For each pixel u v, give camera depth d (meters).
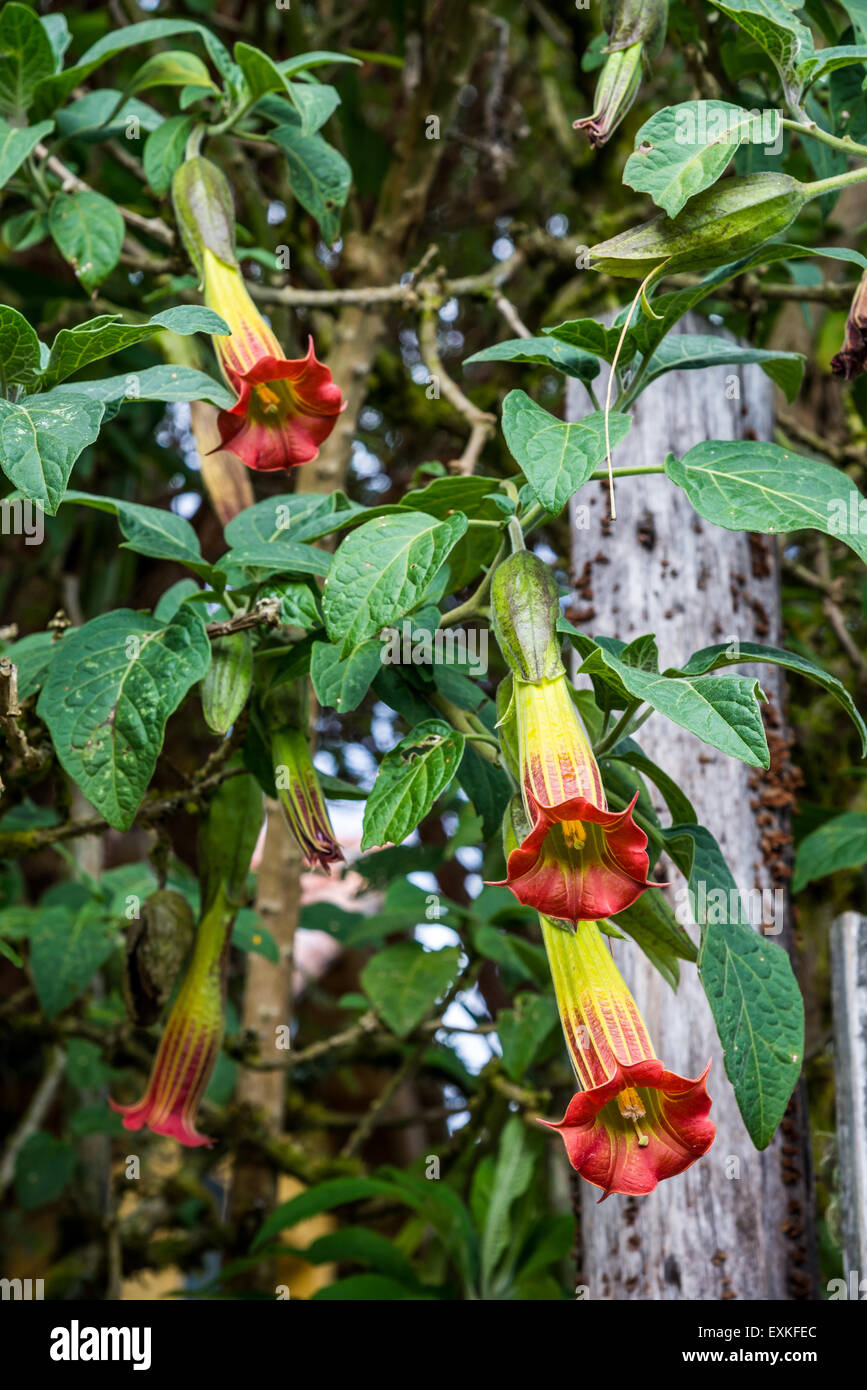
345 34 3.24
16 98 2.11
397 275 3.00
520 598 1.30
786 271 2.82
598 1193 1.98
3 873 3.01
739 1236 1.89
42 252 3.96
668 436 2.12
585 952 1.25
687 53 2.25
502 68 2.98
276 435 1.50
